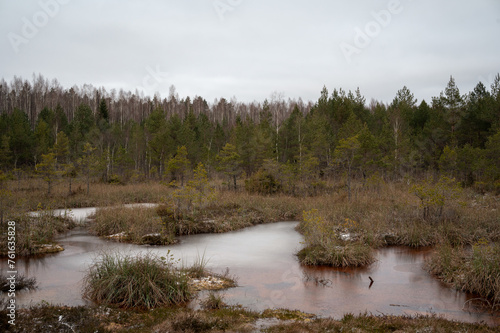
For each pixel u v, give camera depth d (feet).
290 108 289.53
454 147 102.22
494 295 25.66
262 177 87.61
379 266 34.71
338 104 153.89
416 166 116.47
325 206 62.95
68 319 19.98
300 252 38.11
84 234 47.39
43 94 261.44
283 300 25.43
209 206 61.46
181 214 53.21
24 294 25.16
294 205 69.36
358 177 106.73
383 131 120.67
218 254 38.63
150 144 132.87
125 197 78.54
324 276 31.42
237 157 96.37
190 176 94.63
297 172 91.25
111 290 23.94
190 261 35.29
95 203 72.13
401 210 55.11
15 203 53.16
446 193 49.42
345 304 24.97
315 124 132.77
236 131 142.20
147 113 273.33
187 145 131.34
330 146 122.31
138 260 26.71
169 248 40.96
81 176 97.60
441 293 27.45
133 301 23.63
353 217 54.29
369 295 26.81
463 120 118.73
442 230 44.75
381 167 103.45
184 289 25.09
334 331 19.39
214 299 23.77
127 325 19.89
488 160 85.61
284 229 54.19
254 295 26.35
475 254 30.01
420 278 31.17
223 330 19.21
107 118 196.85
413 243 42.75
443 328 19.85
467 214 51.57
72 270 31.30
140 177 118.93
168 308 22.99
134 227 47.06
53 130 159.53
